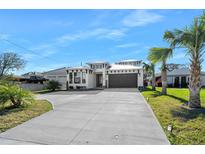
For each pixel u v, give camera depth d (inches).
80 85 1354.6
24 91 480.1
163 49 502.6
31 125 310.3
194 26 440.8
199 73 434.9
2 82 486.3
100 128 294.0
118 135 263.6
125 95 781.9
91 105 504.7
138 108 453.7
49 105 503.5
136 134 267.3
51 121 334.6
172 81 1508.4
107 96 746.2
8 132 275.9
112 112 408.2
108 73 1393.9
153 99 606.5
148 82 1604.3
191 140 246.2
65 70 1457.9
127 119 346.9
